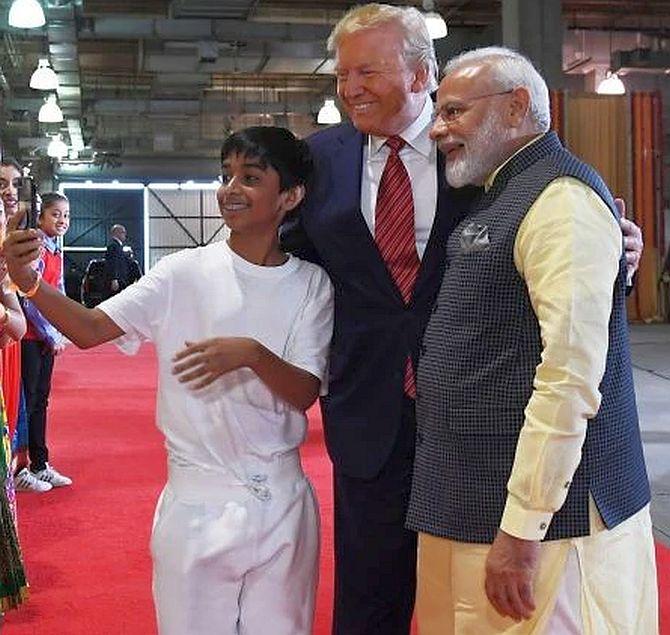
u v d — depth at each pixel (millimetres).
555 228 1833
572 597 1933
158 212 24297
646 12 16266
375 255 2340
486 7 15648
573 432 1807
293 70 16781
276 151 2154
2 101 18078
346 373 2396
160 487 5258
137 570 3910
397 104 2301
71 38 13883
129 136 22688
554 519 1892
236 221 2160
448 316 2004
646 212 15945
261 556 2127
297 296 2203
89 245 24094
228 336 2141
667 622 3299
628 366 2016
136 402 8211
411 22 2316
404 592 2518
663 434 6719
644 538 2053
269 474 2152
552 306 1806
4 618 3406
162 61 16047
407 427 2379
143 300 2139
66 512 4750
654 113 15898
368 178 2395
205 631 2131
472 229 1967
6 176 3451
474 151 1995
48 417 7434
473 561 1985
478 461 1963
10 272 2051
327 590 3631
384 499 2424
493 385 1940
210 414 2121
